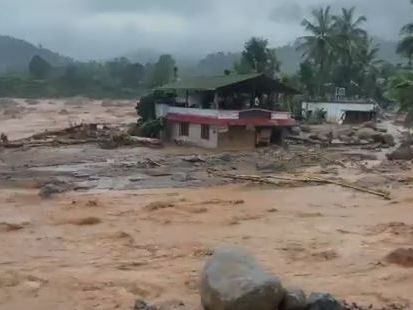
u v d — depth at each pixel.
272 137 54.38
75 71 169.62
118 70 175.25
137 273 18.31
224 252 13.64
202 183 35.34
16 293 16.36
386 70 110.94
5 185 34.00
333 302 12.98
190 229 24.11
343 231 23.73
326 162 43.69
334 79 101.19
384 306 15.23
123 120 87.69
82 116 96.19
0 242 21.92
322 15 89.81
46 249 21.06
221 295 12.34
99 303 15.62
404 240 22.14
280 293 12.53
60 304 15.57
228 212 27.27
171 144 55.06
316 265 19.23
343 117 82.44
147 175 37.97
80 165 41.88
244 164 42.41
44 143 53.09
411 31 70.75
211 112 51.62
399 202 29.47
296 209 28.11
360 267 18.91
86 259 19.84
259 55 80.94
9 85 155.62
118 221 25.38
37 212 27.00
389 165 42.00
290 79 84.44
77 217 25.78
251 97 55.03
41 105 129.38
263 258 20.02
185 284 17.17
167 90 59.38
